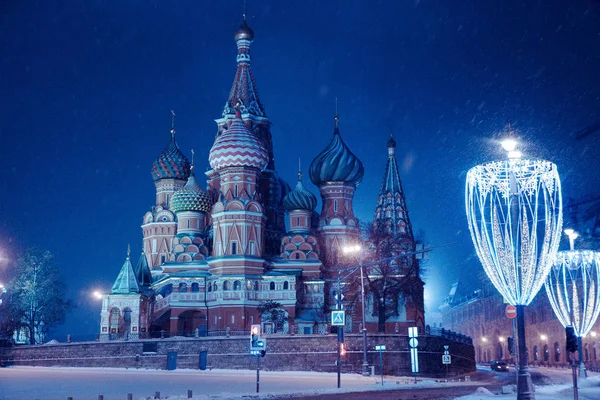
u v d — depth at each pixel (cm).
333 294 11019
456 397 3966
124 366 8812
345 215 11706
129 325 10181
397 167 11869
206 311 10525
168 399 4194
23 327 11288
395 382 6253
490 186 3472
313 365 8450
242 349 8606
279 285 10531
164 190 12744
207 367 8650
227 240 10625
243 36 12625
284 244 11094
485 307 16800
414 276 10188
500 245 3403
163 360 8769
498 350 15812
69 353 9069
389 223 10838
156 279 12162
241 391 5156
